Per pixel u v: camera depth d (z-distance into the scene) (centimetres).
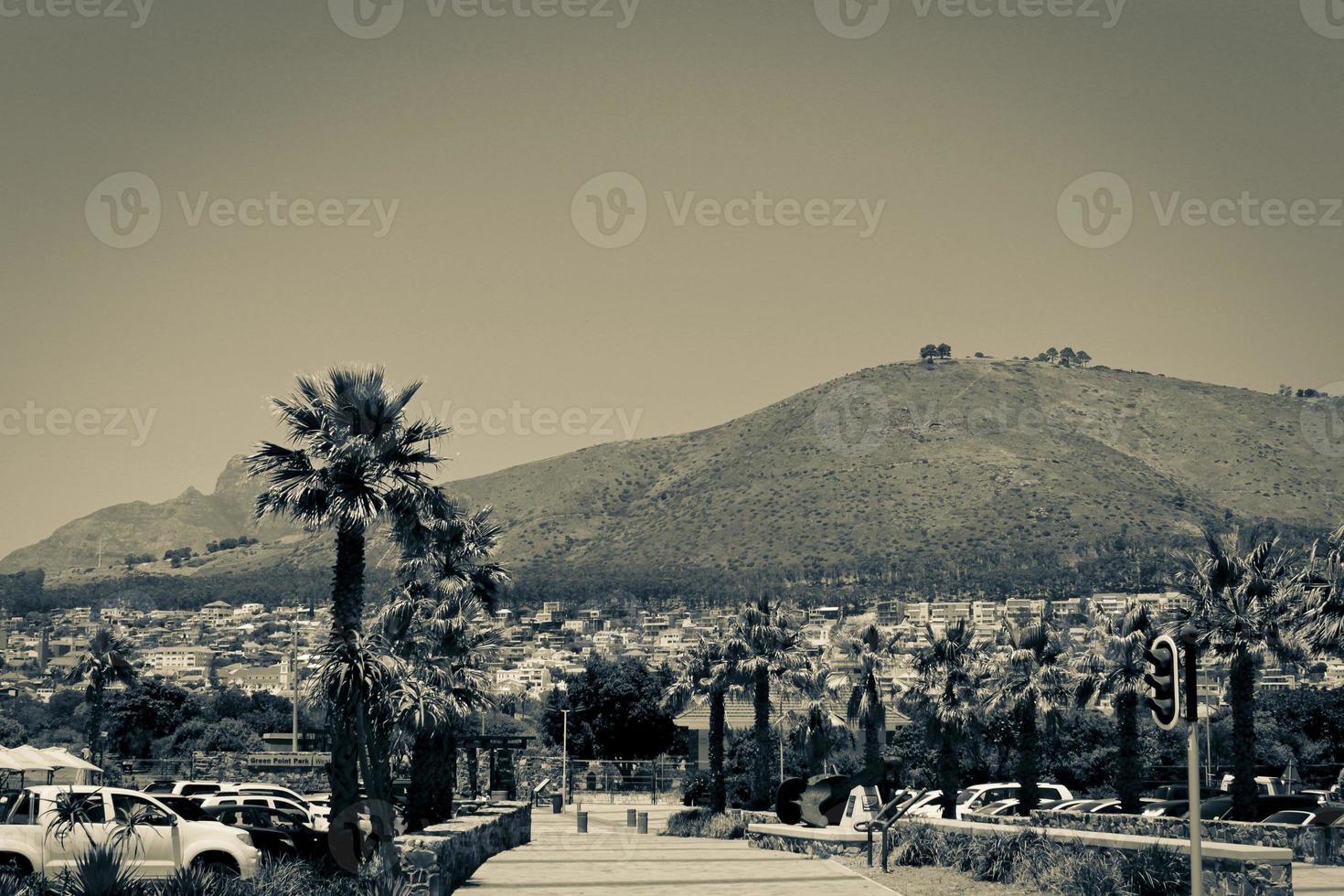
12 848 3238
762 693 9031
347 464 4272
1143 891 3127
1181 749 11606
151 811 3444
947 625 9094
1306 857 4469
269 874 3119
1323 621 6056
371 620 6362
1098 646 7800
